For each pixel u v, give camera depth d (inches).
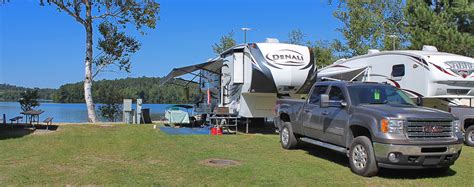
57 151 372.5
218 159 339.6
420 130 265.7
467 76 483.2
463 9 782.5
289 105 397.7
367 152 276.7
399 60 524.1
